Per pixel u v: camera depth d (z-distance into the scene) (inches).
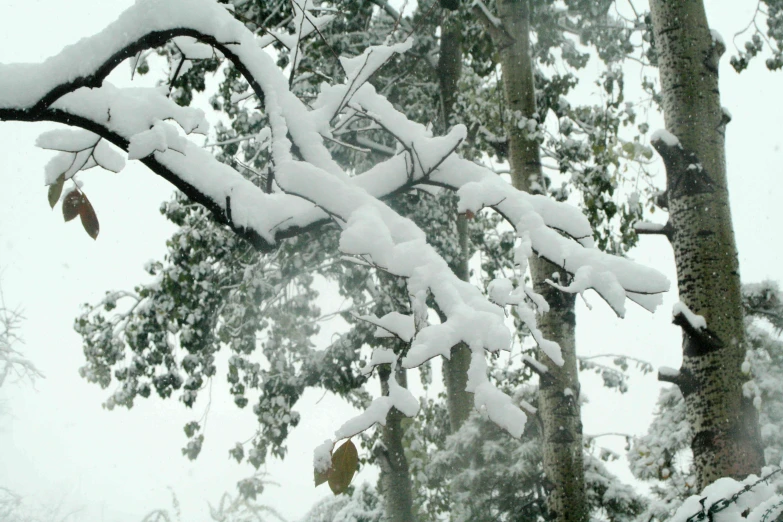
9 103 76.7
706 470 170.4
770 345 433.1
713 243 182.9
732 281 181.0
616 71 291.1
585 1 343.3
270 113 91.6
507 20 295.4
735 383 172.2
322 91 99.7
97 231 96.9
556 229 106.6
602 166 273.9
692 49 197.2
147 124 85.8
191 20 81.6
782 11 306.7
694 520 111.0
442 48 386.9
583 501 241.1
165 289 357.1
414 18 366.9
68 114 81.3
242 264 395.2
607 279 89.4
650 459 380.8
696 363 176.7
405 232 83.6
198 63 301.1
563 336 251.4
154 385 382.9
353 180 98.7
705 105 194.1
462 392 412.5
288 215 92.4
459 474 370.3
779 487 128.3
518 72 290.7
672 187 192.2
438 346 68.3
